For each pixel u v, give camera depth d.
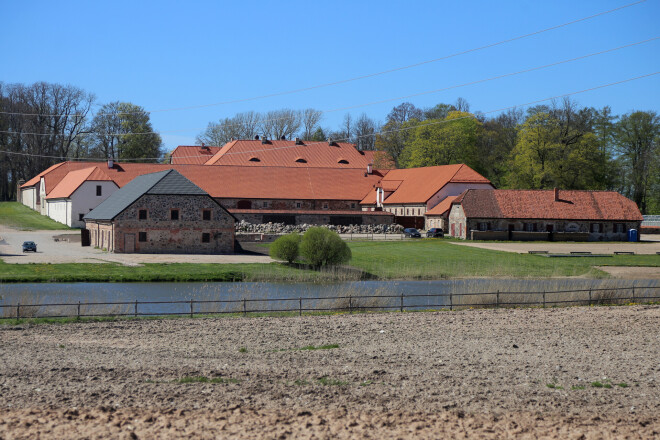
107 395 22.66
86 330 34.12
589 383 25.55
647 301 48.34
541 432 20.11
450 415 21.42
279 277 60.47
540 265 71.88
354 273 63.81
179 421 20.33
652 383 25.73
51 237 97.12
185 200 78.56
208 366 26.89
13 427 19.52
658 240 101.94
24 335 32.47
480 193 100.81
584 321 39.00
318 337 33.28
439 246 86.81
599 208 101.06
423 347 31.30
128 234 76.81
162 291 50.75
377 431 19.89
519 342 32.91
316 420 20.64
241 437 19.20
